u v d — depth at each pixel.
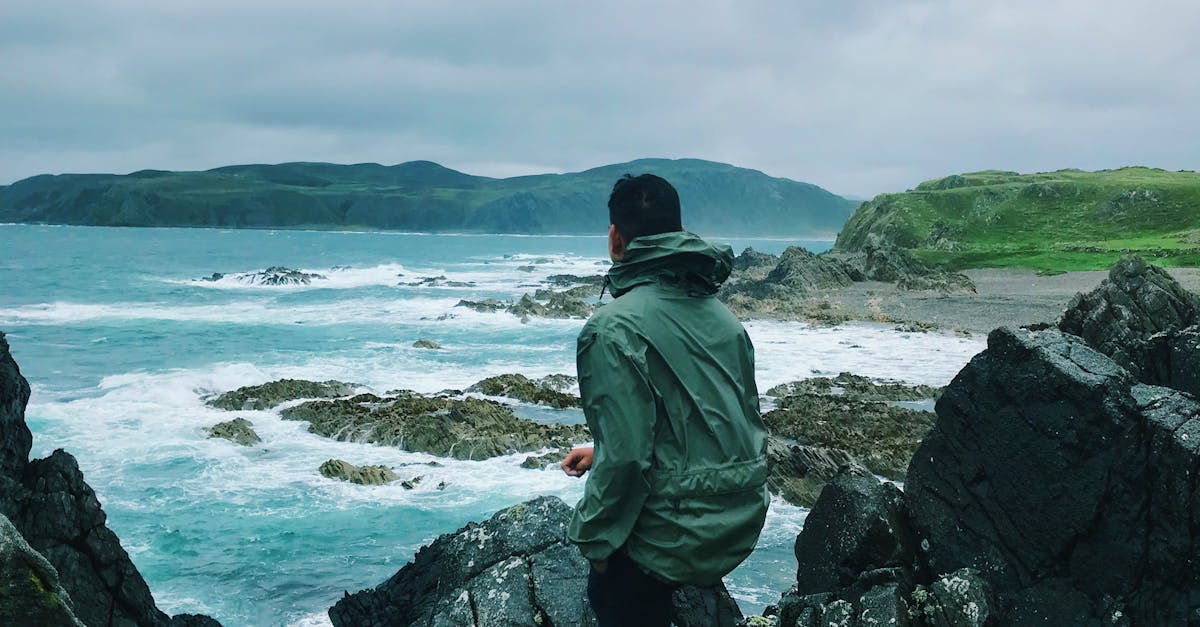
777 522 16.27
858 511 8.49
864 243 111.81
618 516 2.66
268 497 17.50
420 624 5.29
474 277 88.94
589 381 2.69
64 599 3.49
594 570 2.88
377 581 14.00
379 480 18.52
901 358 35.75
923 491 8.58
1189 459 7.06
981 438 8.26
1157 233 99.88
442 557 6.31
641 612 2.85
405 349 37.59
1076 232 104.44
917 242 106.56
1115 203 108.00
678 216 2.97
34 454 19.70
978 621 7.44
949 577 7.82
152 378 28.77
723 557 2.68
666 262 2.83
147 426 22.52
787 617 7.63
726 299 55.19
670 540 2.64
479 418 22.88
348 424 22.09
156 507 16.78
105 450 20.27
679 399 2.68
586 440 21.34
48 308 53.81
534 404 26.58
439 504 17.34
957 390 8.47
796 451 18.50
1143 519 7.36
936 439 8.57
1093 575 7.58
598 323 2.73
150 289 68.94
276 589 13.66
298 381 26.69
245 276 77.31
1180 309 24.38
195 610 12.88
